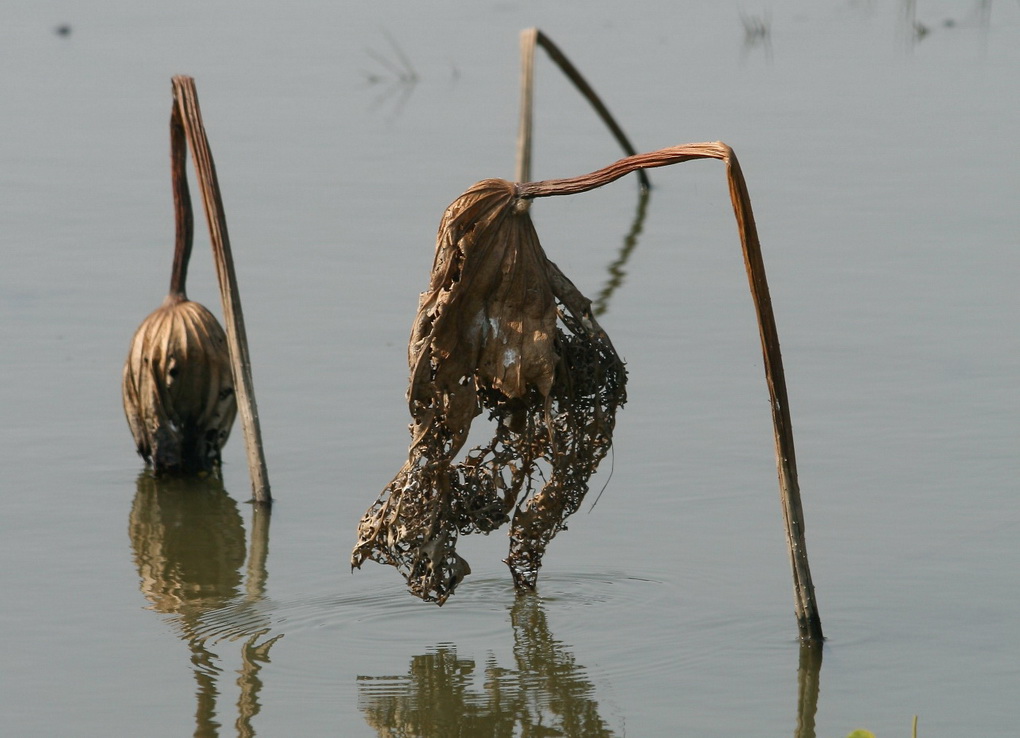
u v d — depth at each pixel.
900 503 24.91
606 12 75.88
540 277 19.30
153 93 59.22
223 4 78.12
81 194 46.69
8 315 36.31
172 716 18.75
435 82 61.78
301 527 25.38
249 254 41.03
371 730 18.33
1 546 24.59
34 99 58.25
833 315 35.28
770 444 27.84
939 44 66.94
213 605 22.25
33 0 78.69
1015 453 26.73
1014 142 50.72
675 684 19.34
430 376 19.14
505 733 18.22
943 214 43.12
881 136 52.16
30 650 20.72
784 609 21.44
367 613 21.88
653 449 27.73
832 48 66.75
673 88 59.47
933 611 21.14
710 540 23.94
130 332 35.25
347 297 37.53
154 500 26.73
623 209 47.00
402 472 19.55
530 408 20.00
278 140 53.16
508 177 47.78
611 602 21.89
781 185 46.91
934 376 30.92
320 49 67.56
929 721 18.14
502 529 24.91
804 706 18.64
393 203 45.56
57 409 30.78
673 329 34.97
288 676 19.88
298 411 30.53
